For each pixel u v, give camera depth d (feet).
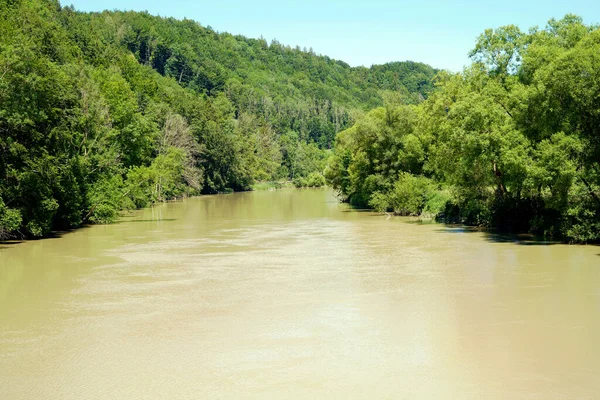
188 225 148.56
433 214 158.81
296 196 334.44
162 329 49.29
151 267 81.10
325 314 53.67
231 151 386.11
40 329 49.73
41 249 101.60
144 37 654.12
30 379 38.09
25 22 228.43
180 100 380.99
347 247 100.53
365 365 39.83
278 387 36.06
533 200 116.06
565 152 93.09
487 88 117.19
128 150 220.23
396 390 35.40
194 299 60.54
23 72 114.73
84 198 148.05
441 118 141.69
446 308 55.11
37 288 66.85
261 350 43.32
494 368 38.93
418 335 46.52
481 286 64.54
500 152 105.50
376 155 196.03
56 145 129.29
